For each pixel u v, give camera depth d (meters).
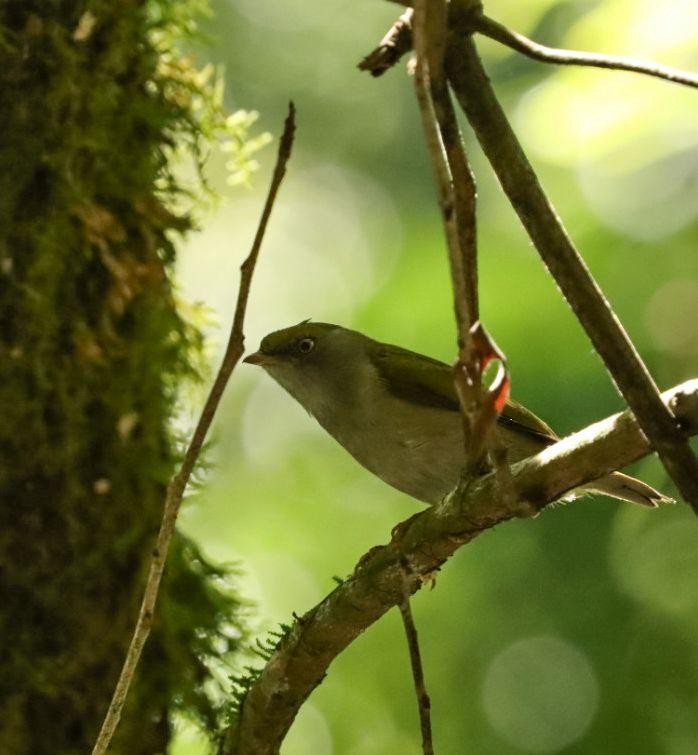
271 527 15.22
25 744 6.89
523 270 12.73
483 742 12.41
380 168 16.39
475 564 12.67
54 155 7.21
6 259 7.13
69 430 7.17
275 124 16.56
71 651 7.05
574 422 11.95
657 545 11.67
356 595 6.17
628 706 11.84
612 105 9.99
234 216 16.97
